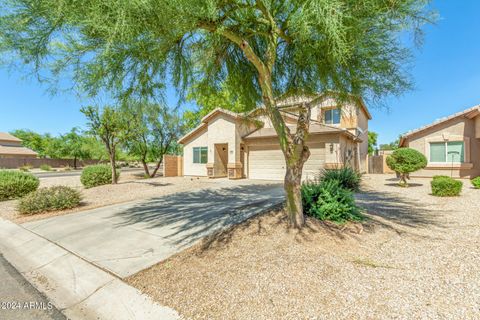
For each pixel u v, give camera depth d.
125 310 2.94
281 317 2.55
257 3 4.54
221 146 18.61
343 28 3.27
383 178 15.62
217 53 6.07
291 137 5.24
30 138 51.06
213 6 3.76
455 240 4.58
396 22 3.91
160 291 3.20
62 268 4.16
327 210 5.48
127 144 19.42
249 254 4.09
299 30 3.85
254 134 16.62
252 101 7.19
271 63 5.23
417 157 11.34
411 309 2.58
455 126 13.93
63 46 3.96
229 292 3.06
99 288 3.46
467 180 13.38
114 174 14.47
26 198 8.05
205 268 3.72
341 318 2.48
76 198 8.72
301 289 3.04
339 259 3.85
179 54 5.36
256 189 11.79
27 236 5.89
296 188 5.11
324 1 3.05
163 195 10.83
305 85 6.33
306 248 4.22
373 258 3.89
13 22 3.46
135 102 5.64
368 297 2.83
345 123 15.57
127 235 5.50
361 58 4.62
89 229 6.09
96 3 2.84
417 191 10.32
